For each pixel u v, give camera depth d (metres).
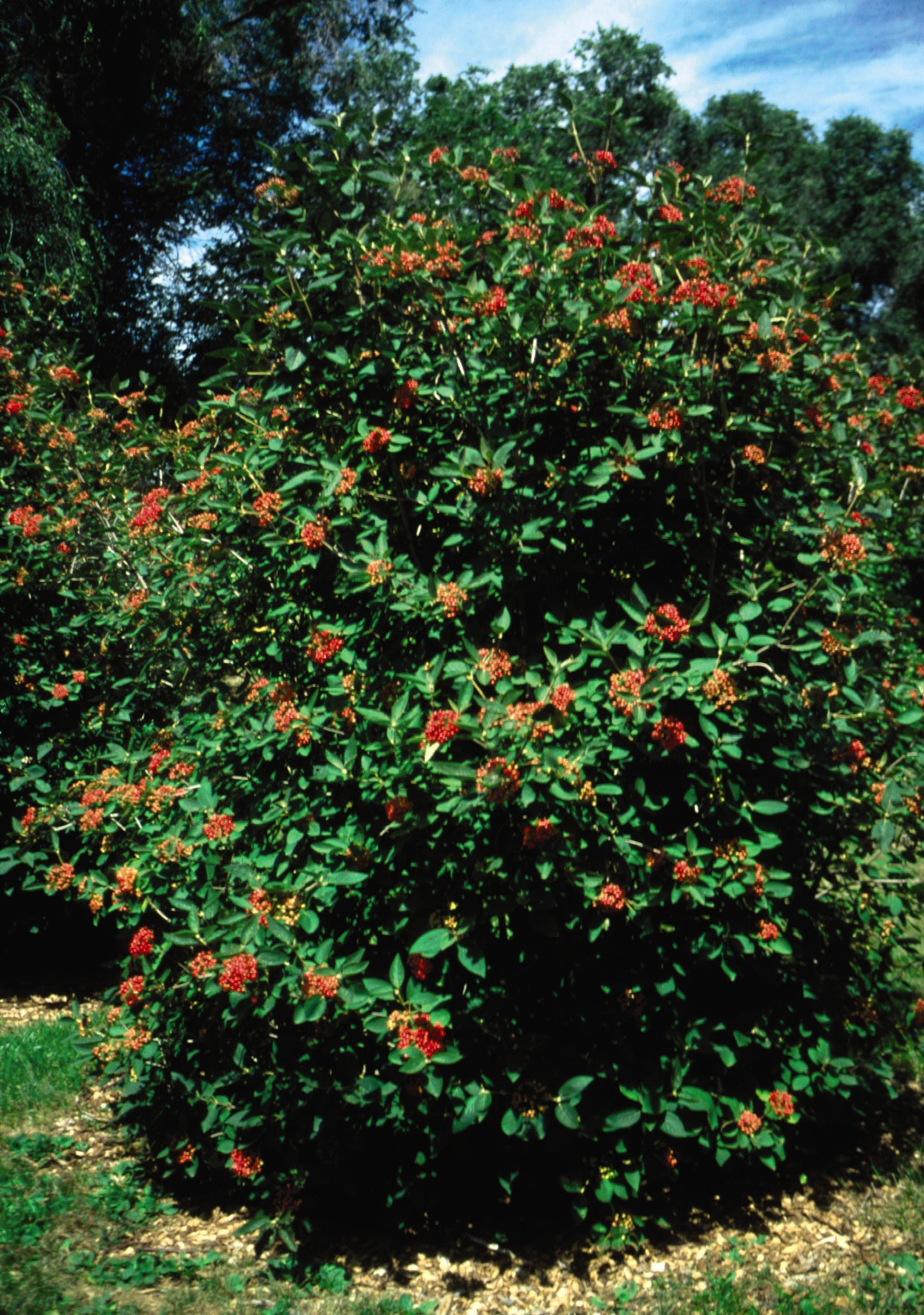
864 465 4.16
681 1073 3.25
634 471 3.21
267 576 3.79
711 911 3.36
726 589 3.59
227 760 3.88
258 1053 3.42
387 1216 3.50
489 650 3.09
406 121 21.14
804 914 3.76
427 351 3.87
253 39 18.28
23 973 5.93
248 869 3.20
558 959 3.24
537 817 2.89
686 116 26.22
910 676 4.68
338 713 3.43
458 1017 3.14
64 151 14.60
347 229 3.70
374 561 3.24
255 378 4.17
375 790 3.23
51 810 4.77
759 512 3.70
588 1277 3.25
